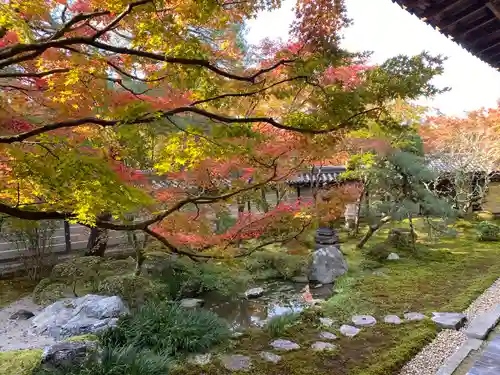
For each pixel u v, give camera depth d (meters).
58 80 2.59
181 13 2.12
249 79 2.31
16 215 2.19
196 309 6.67
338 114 2.46
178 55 2.06
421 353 4.92
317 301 7.48
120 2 2.01
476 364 3.29
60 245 10.08
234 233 5.39
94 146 2.80
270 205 10.17
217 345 5.38
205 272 8.01
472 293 7.12
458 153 14.71
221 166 4.39
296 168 3.68
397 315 6.33
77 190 2.04
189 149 2.72
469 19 2.96
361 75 2.66
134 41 2.18
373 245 11.52
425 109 10.07
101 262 7.66
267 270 9.16
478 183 16.58
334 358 4.93
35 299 7.20
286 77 2.58
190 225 4.61
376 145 8.88
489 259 9.90
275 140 3.29
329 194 6.93
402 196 10.71
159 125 2.26
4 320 6.35
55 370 4.24
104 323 5.59
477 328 5.50
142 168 5.07
